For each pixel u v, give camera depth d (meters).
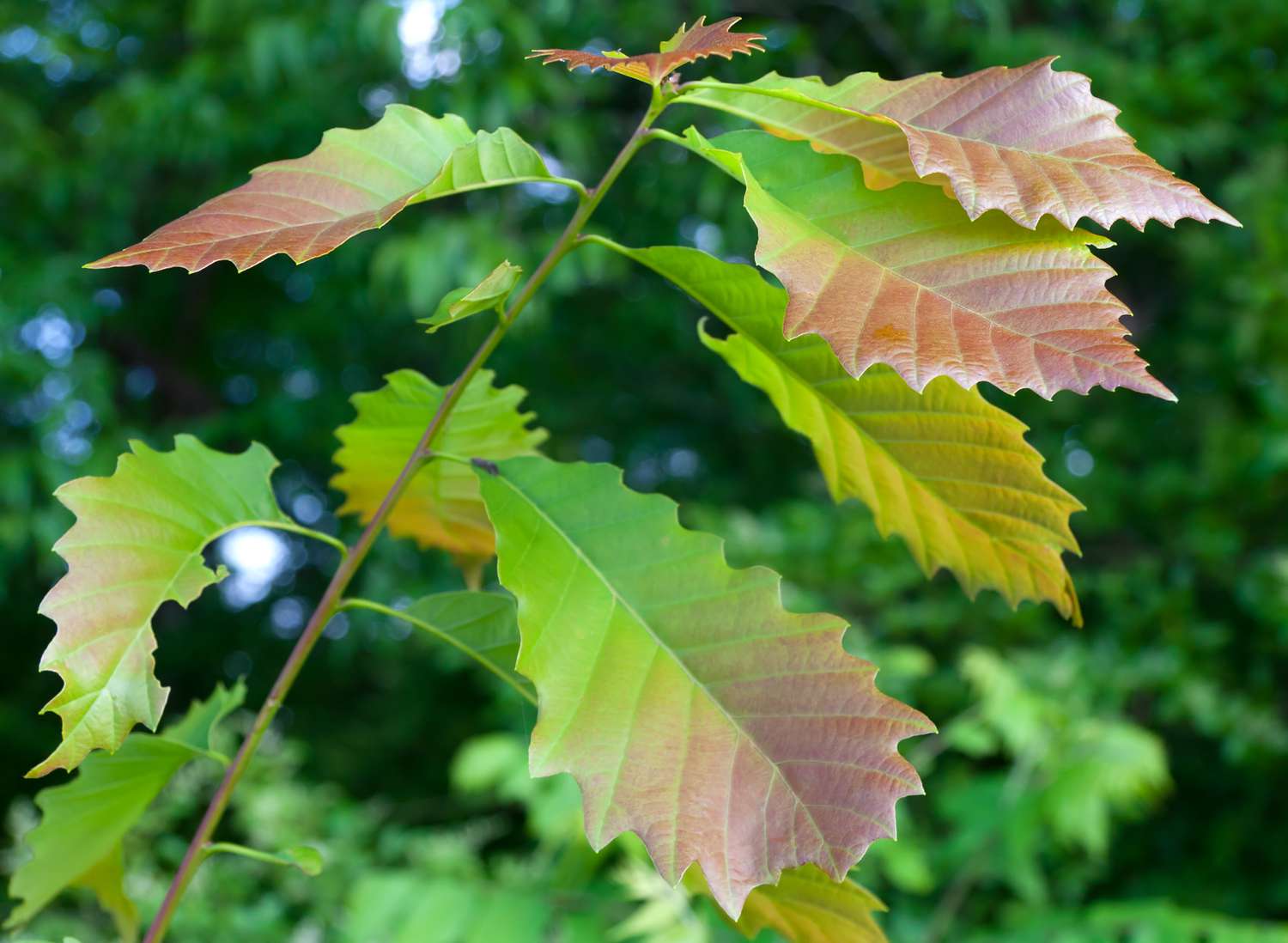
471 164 0.69
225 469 0.82
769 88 0.73
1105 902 4.64
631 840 1.94
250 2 4.98
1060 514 0.80
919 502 0.86
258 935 3.09
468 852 3.24
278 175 0.68
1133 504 4.89
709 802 0.66
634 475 6.46
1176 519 4.80
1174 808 4.83
